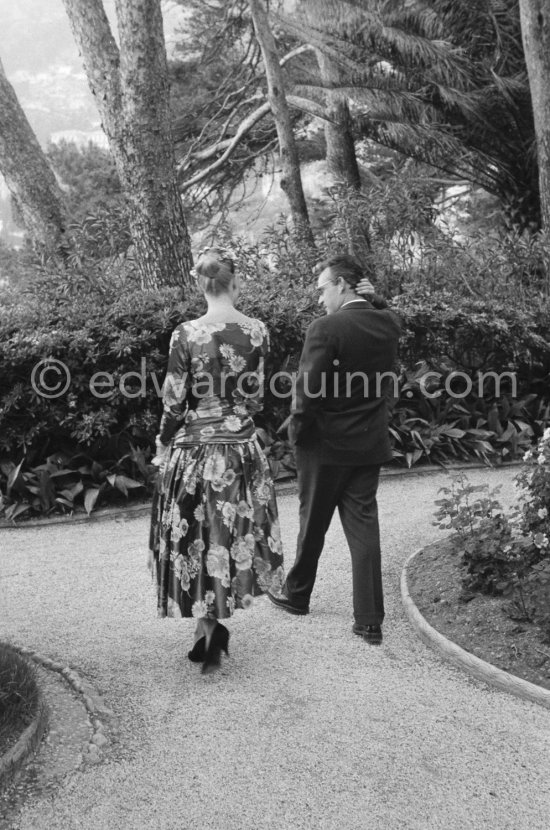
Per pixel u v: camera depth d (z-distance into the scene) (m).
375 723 2.98
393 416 6.97
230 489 3.25
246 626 3.84
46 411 5.98
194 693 3.19
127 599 4.23
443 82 11.99
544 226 10.84
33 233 9.18
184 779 2.63
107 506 5.94
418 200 8.77
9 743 2.68
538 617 3.58
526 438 7.25
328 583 4.38
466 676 3.36
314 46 11.73
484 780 2.64
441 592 4.02
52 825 2.41
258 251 8.42
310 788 2.59
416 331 7.02
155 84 7.58
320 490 3.67
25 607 4.15
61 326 5.99
